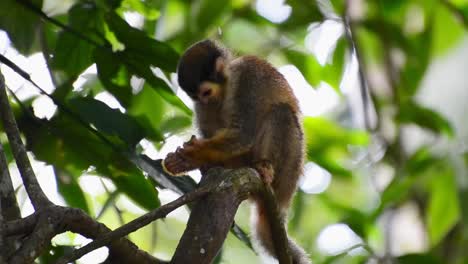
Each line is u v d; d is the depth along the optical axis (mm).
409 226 16250
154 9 12531
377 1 16578
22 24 10922
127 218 12922
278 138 11320
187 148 10336
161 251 15055
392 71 17141
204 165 10680
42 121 10250
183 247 7602
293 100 11680
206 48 11688
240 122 11398
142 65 10758
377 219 14039
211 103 11328
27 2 10750
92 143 10258
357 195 17141
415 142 15766
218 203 7777
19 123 10281
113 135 9797
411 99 16109
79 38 10953
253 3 16625
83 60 11039
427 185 14484
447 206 13789
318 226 16859
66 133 10250
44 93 9680
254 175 8312
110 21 10664
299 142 11555
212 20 15430
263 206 9320
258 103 11523
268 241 11086
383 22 16203
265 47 16578
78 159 10391
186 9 15648
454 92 17406
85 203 10727
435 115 14492
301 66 16062
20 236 7395
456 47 17594
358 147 17719
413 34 17500
